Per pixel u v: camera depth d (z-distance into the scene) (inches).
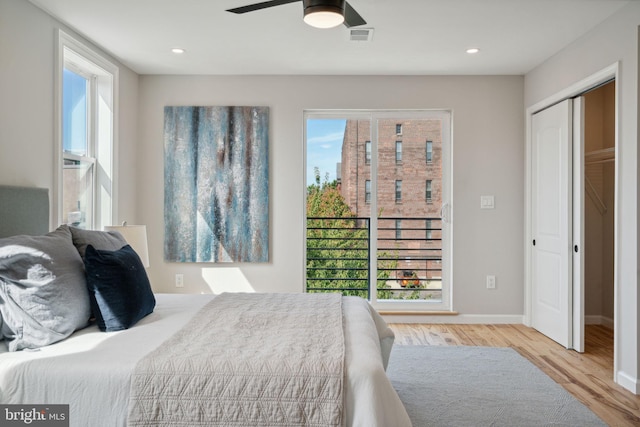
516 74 165.3
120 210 150.5
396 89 166.6
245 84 166.2
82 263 83.0
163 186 166.6
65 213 125.1
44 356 63.3
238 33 125.3
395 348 137.1
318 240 171.0
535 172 159.8
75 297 75.9
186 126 165.3
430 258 171.6
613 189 162.9
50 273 73.2
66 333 72.9
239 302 99.5
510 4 106.3
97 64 133.6
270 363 59.6
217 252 165.9
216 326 78.2
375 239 170.9
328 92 166.4
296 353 63.1
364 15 112.3
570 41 131.3
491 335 152.1
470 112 166.7
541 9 109.1
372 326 82.8
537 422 89.5
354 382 58.6
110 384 58.5
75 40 121.2
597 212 169.3
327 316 85.8
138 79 165.5
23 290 70.4
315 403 57.4
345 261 171.6
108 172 143.7
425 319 167.5
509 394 102.9
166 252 165.9
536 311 159.0
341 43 133.0
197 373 58.5
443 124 170.2
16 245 72.5
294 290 167.0
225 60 149.0
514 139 166.6
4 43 94.7
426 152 170.7
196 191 165.5
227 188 165.5
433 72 162.6
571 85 133.0
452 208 167.9
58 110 113.3
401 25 119.0
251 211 165.6
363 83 166.4
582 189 133.9
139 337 73.5
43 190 104.5
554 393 103.6
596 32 120.0
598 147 167.8
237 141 165.5
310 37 128.0
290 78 166.1
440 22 117.0
